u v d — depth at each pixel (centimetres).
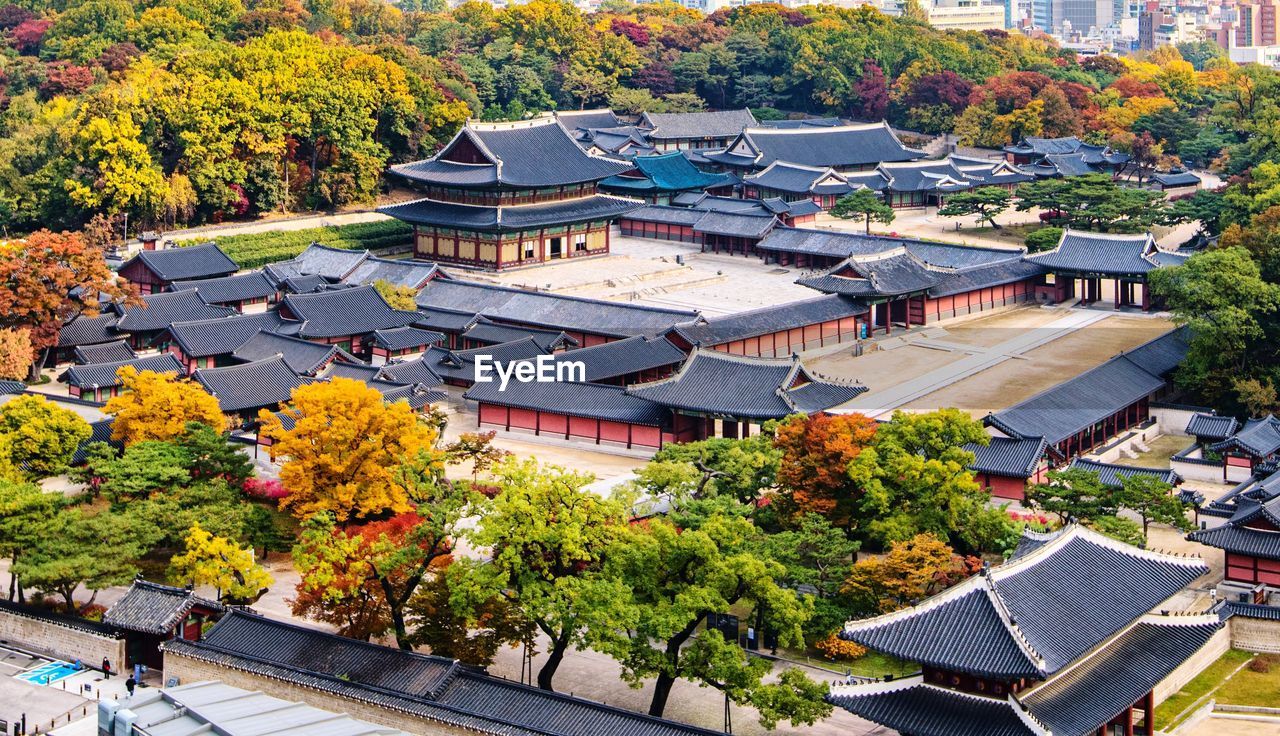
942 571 8931
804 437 10325
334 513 10275
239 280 17362
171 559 9719
